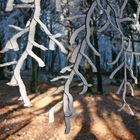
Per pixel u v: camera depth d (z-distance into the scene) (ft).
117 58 7.41
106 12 6.89
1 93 69.87
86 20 6.59
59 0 5.99
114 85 99.50
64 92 6.62
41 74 110.52
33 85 69.67
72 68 6.59
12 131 48.78
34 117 53.62
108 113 55.06
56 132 48.34
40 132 48.39
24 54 5.82
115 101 64.39
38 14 5.78
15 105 59.52
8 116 54.39
